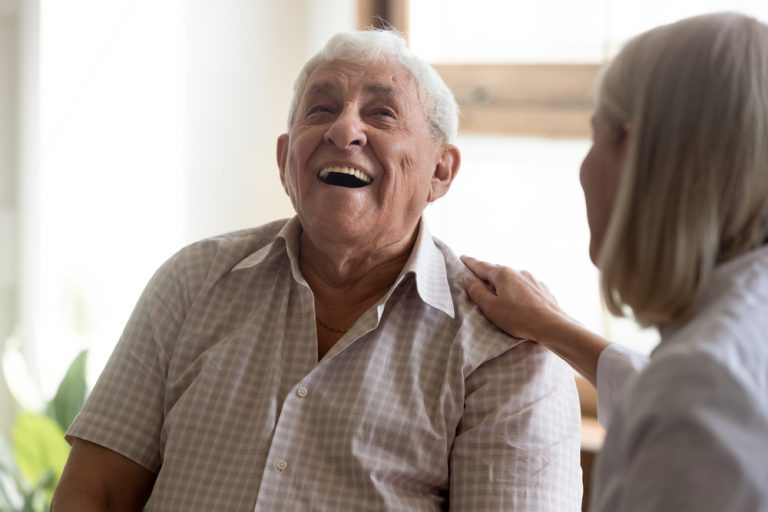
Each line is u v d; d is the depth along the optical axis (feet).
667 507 2.62
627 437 2.78
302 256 5.27
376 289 5.20
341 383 4.83
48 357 9.49
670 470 2.63
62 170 9.41
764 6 7.55
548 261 8.77
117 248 9.63
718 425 2.62
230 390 4.90
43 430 7.36
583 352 4.74
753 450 2.62
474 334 4.93
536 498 4.63
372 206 4.94
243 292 5.17
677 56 3.01
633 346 8.28
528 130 8.81
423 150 5.12
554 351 4.87
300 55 10.05
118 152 9.62
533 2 8.78
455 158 5.41
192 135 9.71
